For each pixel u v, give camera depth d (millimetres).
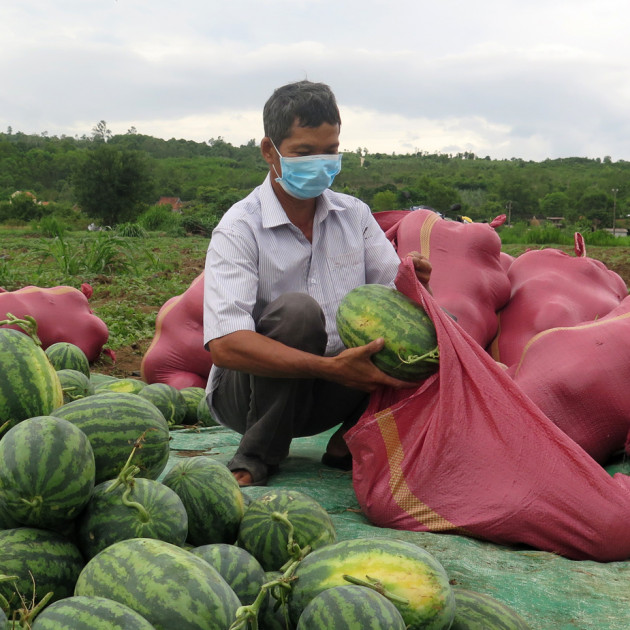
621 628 2547
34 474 2283
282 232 3896
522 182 141000
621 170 193500
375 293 3494
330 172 3742
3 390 2730
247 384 3906
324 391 4008
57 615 1818
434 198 123562
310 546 2553
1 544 2258
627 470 4074
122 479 2398
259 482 3916
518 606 2682
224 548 2352
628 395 4047
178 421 5348
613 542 3150
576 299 5469
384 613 1995
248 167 189625
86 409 2713
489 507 3250
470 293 5332
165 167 148500
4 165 149250
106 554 2061
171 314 6336
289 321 3637
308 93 3670
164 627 1891
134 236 33562
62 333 6738
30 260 20031
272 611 2311
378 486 3455
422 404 3443
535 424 3297
